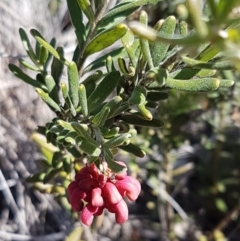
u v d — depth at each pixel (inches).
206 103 7.2
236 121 8.4
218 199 9.8
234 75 6.8
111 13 4.3
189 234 9.9
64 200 6.9
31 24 9.0
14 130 9.4
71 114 4.3
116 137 3.8
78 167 5.3
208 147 8.9
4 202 9.2
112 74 4.1
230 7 2.4
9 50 9.2
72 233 7.3
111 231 9.7
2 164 9.1
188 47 2.8
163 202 9.1
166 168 8.3
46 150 5.9
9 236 8.4
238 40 2.4
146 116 3.7
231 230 10.4
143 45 3.6
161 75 3.4
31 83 4.9
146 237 10.1
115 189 3.8
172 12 7.0
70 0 4.7
